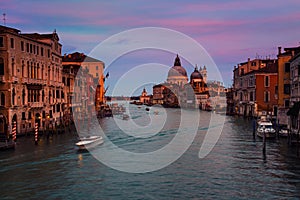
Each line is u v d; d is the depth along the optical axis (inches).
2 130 1851.6
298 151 1403.8
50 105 2400.3
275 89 3208.7
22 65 1990.7
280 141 1797.5
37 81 2133.4
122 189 1021.2
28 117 2059.5
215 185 1050.7
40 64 2228.1
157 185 1056.8
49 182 1082.1
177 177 1139.3
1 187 1031.6
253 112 3302.2
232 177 1128.8
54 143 1761.8
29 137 1942.7
